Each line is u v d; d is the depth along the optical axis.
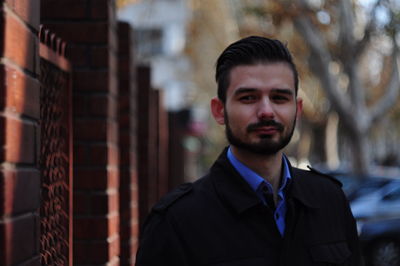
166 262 2.21
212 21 29.45
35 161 2.33
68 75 3.70
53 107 3.36
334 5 12.48
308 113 29.66
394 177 10.79
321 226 2.34
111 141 3.96
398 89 14.55
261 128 2.24
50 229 3.10
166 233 2.22
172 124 13.75
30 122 2.29
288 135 2.28
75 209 3.80
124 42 5.25
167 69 33.47
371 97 20.00
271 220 2.25
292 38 14.84
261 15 12.05
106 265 3.77
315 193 2.41
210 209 2.25
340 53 13.29
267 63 2.27
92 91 3.85
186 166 20.81
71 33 3.87
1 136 2.00
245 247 2.20
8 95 2.04
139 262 2.26
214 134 38.09
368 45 13.63
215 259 2.18
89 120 3.83
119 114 5.18
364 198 10.41
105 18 3.88
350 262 2.44
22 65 2.20
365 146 14.15
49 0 3.88
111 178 3.94
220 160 2.36
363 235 10.01
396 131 42.78
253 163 2.30
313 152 32.34
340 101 13.88
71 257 3.53
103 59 3.86
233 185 2.28
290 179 2.34
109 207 3.83
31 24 2.31
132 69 5.35
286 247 2.23
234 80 2.29
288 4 12.11
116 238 4.10
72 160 3.67
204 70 32.19
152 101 8.14
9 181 2.01
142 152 7.38
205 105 34.09
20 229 2.10
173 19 33.34
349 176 11.40
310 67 13.88
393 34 12.22
